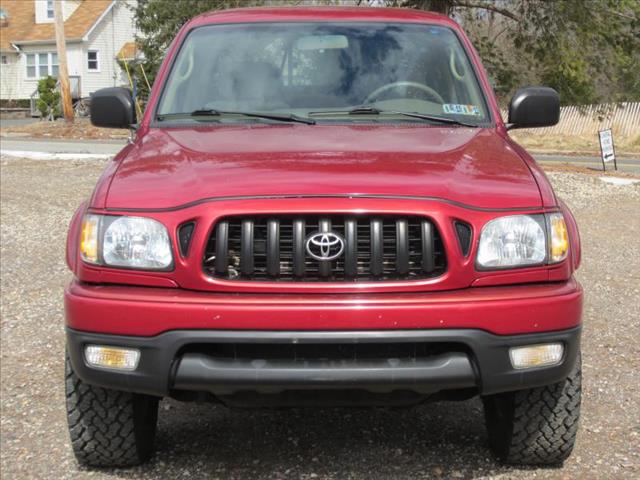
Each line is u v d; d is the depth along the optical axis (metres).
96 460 3.71
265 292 3.11
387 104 4.32
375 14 4.89
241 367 3.09
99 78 47.75
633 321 6.21
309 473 3.75
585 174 17.11
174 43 4.77
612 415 4.39
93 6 48.22
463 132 4.07
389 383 3.08
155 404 3.91
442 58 4.59
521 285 3.22
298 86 4.42
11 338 6.01
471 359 3.12
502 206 3.23
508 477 3.67
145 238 3.19
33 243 9.55
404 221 3.15
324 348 3.11
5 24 50.50
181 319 3.07
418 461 3.86
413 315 3.05
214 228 3.16
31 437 4.26
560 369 3.20
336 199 3.15
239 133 3.98
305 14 4.87
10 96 49.78
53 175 15.99
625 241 9.53
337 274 3.17
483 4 16.95
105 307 3.13
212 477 3.73
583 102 18.48
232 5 18.53
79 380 3.50
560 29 16.11
